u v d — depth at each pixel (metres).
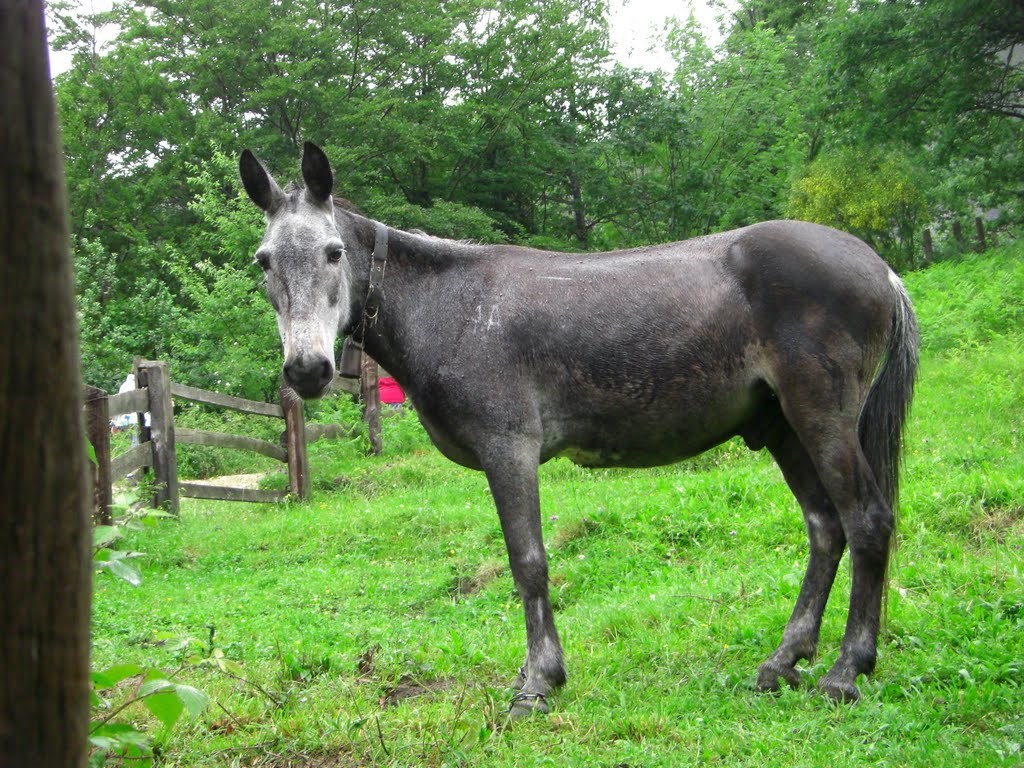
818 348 4.05
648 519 7.04
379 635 5.49
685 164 30.22
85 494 1.21
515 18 27.62
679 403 4.30
